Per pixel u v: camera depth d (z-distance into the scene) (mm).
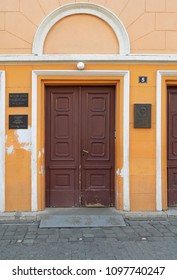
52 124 5562
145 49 5371
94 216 5137
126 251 3895
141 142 5363
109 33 5387
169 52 5395
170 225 4879
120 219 5035
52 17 5289
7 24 5285
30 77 5277
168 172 5672
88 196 5609
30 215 5113
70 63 5281
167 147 5676
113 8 5348
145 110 5340
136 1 5363
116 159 5461
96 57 5246
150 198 5387
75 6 5293
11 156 5293
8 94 5281
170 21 5402
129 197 5359
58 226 4777
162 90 5383
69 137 5582
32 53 5270
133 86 5344
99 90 5566
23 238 4340
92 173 5609
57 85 5465
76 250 3924
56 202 5582
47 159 5562
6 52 5281
